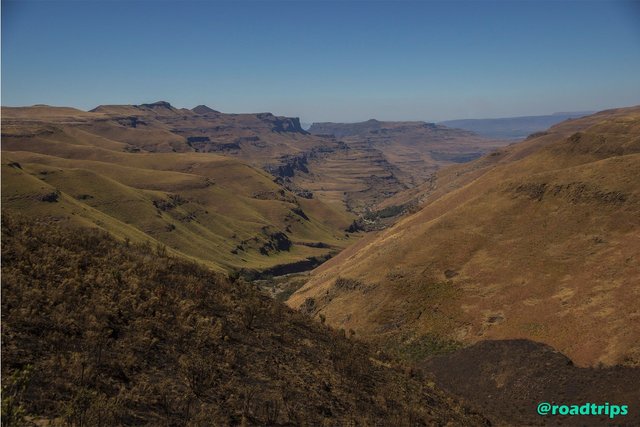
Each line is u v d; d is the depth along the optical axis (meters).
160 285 21.94
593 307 50.81
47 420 11.32
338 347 25.38
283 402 16.78
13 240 19.53
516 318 55.75
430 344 57.94
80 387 12.98
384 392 21.62
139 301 19.33
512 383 38.09
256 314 24.89
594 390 33.78
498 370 40.62
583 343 45.91
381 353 30.20
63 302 16.44
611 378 34.50
